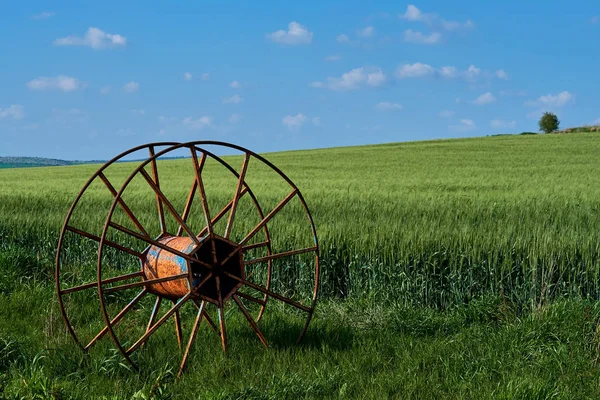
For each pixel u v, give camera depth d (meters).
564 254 9.49
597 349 6.33
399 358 6.43
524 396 5.17
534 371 5.96
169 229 11.73
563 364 6.09
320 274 9.91
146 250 6.85
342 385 5.60
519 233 10.48
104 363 5.98
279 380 5.50
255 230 6.88
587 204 14.43
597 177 24.88
